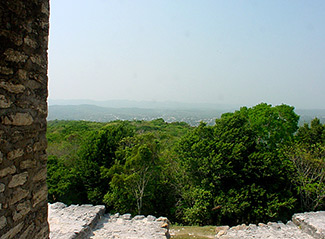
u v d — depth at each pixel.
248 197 15.33
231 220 15.96
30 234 3.31
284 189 16.64
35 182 3.39
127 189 15.36
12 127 2.88
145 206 17.05
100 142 18.41
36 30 3.26
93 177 17.84
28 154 3.21
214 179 15.40
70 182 17.73
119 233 8.36
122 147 17.47
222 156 15.80
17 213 3.02
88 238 7.80
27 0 3.03
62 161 19.33
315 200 15.70
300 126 25.20
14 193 2.96
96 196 17.62
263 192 15.23
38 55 3.34
